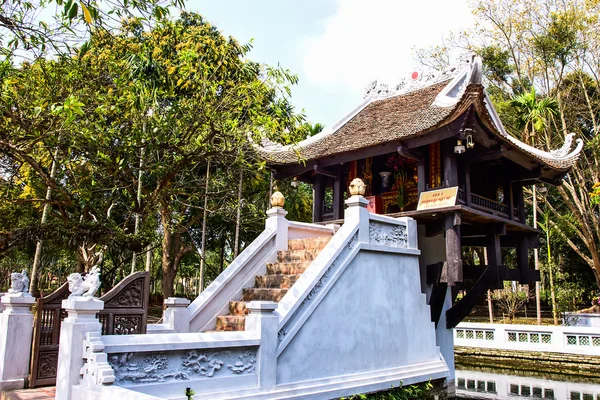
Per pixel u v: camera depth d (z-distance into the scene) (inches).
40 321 236.4
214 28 592.7
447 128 334.3
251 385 215.8
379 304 306.3
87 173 327.6
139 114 308.5
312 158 414.3
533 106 714.2
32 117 261.3
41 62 273.3
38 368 232.8
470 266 442.3
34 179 346.3
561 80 762.8
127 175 327.0
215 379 202.5
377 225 318.7
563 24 719.1
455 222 341.7
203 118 315.9
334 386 256.4
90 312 177.3
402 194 427.8
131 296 238.4
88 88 305.9
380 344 300.8
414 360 330.6
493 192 453.4
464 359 655.1
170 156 352.5
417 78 484.1
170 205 475.5
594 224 766.5
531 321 861.2
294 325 242.1
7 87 253.0
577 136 794.2
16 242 265.0
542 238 959.0
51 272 780.6
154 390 182.4
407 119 408.8
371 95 510.9
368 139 395.5
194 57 319.9
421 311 348.8
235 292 308.2
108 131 306.0
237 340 211.5
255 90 323.3
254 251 326.0
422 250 398.9
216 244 868.6
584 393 458.6
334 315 269.3
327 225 398.0
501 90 850.1
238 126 335.9
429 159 384.8
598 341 565.3
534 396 441.4
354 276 289.1
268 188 743.1
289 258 332.2
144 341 181.6
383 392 290.7
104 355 164.1
